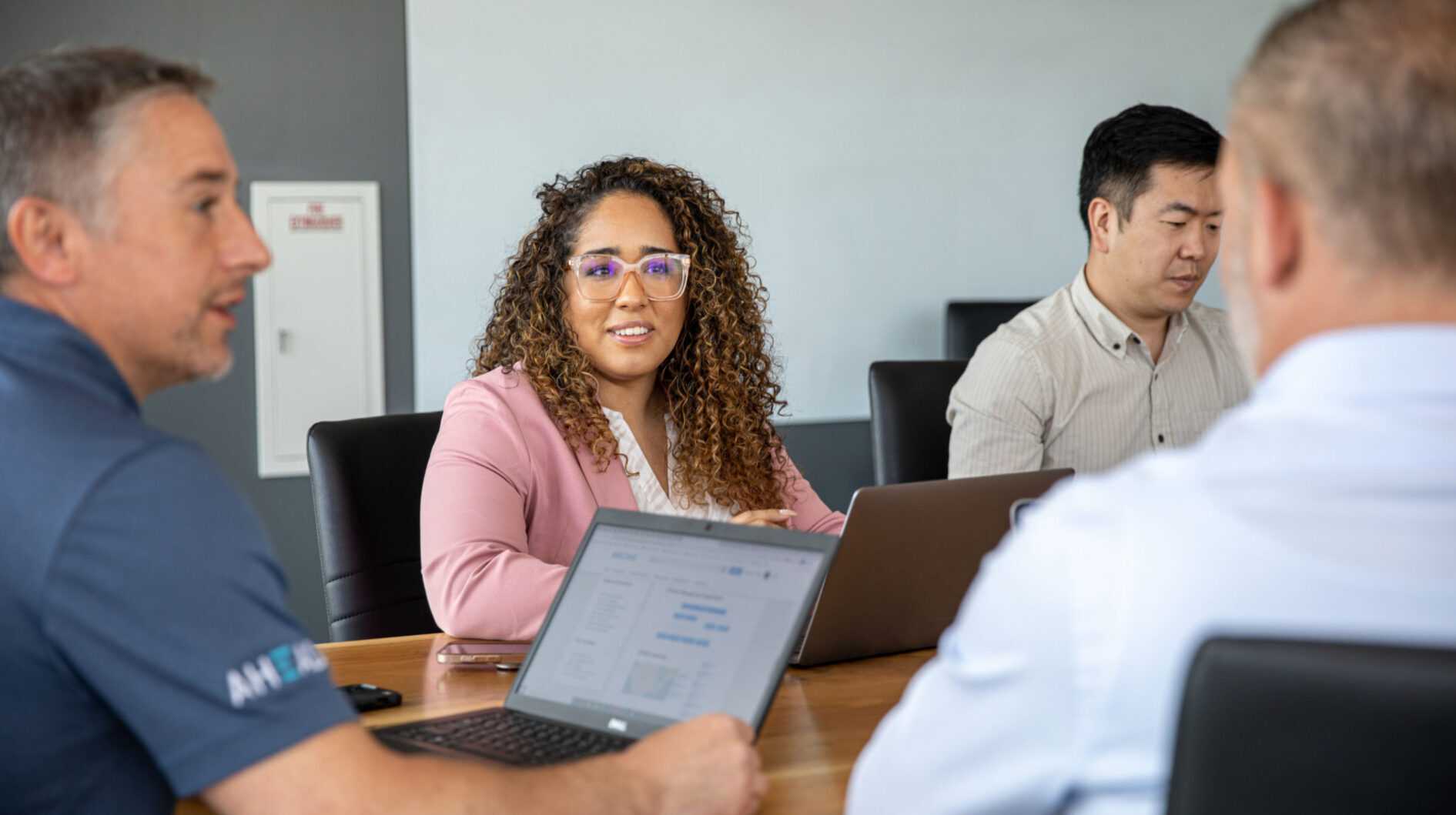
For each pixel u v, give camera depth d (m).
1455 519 0.72
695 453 2.29
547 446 2.16
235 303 1.25
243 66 4.01
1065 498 0.81
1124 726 0.74
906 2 4.61
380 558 2.33
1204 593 0.73
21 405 1.07
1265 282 0.81
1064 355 2.74
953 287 4.79
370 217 4.14
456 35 4.14
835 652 1.81
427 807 1.08
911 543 1.80
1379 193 0.74
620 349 2.18
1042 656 0.76
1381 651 0.69
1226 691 0.71
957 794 0.80
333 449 2.32
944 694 0.84
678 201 2.28
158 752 1.06
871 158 4.63
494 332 2.34
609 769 1.18
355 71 4.11
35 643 1.05
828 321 4.63
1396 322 0.75
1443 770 0.68
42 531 1.03
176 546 1.05
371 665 1.82
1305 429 0.76
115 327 1.17
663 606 1.48
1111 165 2.66
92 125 1.14
